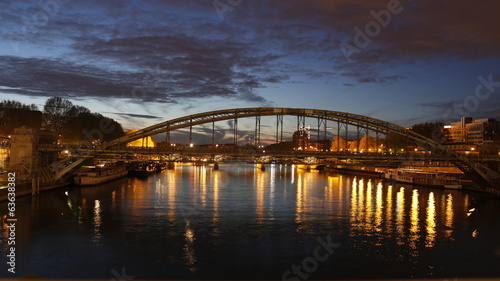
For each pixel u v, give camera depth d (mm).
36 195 93875
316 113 121625
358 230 63562
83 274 44031
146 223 66250
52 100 151750
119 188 111562
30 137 97438
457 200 96062
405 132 123625
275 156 109250
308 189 117000
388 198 98625
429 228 65562
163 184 126250
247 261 48656
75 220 67625
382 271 46219
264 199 93938
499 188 107000
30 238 56719
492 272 46250
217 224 66188
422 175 133500
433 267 47656
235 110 117312
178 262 48000
